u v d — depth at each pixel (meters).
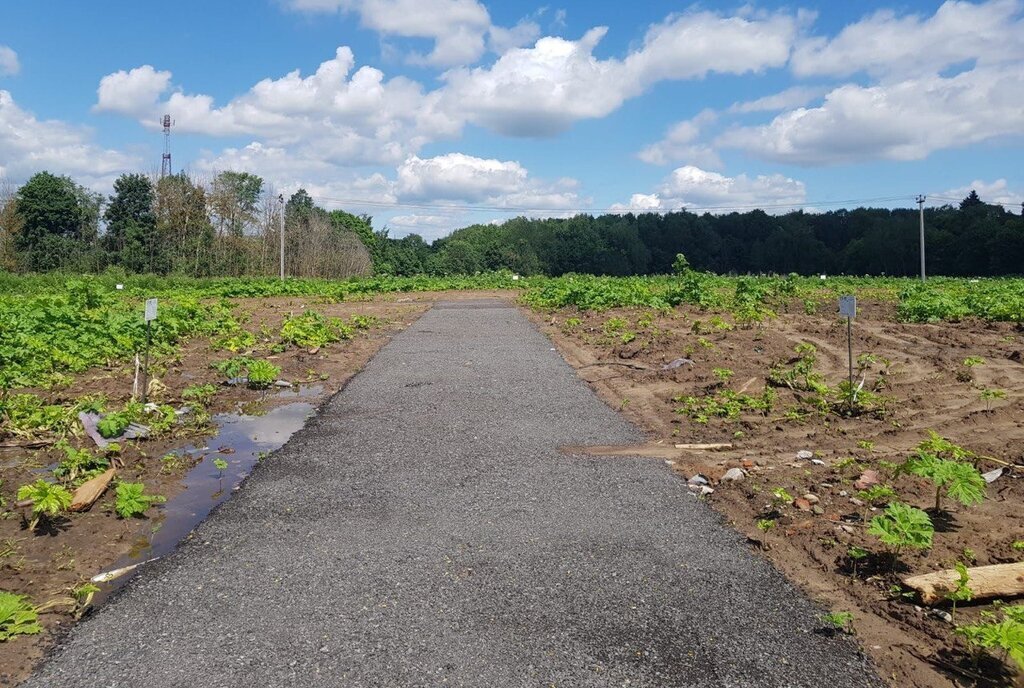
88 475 6.12
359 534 4.75
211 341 14.26
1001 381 9.48
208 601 3.85
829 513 5.07
